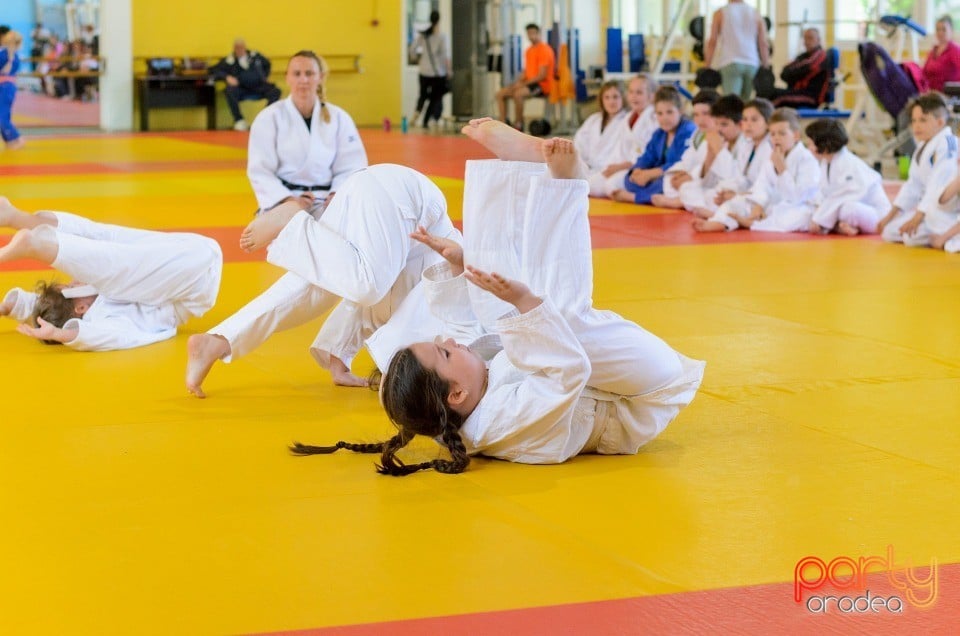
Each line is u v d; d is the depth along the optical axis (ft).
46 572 8.98
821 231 30.04
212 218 32.14
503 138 12.00
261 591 8.66
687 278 23.07
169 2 77.46
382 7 82.17
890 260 25.52
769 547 9.51
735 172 32.22
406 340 13.15
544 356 10.97
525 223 11.51
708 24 60.23
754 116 31.45
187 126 78.84
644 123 37.91
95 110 78.13
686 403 12.02
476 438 11.55
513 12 70.44
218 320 18.66
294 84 25.08
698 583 8.82
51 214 17.06
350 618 8.24
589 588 8.74
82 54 76.33
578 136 40.01
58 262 16.33
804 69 48.26
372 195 13.83
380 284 13.61
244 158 53.83
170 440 12.44
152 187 40.40
